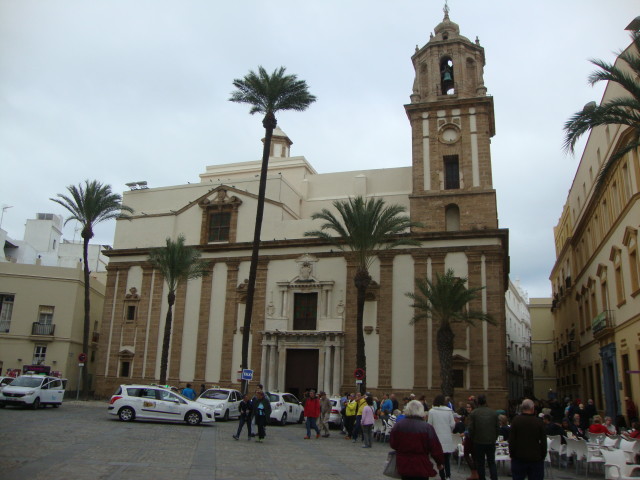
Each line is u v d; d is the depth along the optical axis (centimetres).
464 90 3912
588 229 3719
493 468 1212
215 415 2733
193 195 4347
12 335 4453
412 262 3575
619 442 1675
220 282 4000
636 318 2494
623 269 2720
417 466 828
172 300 3634
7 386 2847
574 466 1866
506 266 4006
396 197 4075
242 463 1455
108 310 4206
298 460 1588
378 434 2339
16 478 1079
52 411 2786
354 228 3130
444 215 3669
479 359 3278
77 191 4072
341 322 3597
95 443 1658
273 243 3897
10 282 4528
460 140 3791
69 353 4512
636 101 1806
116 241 4403
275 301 3816
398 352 3447
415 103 3909
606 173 1845
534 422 1045
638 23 1834
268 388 3616
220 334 3891
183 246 3728
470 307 3381
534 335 7144
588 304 3762
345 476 1346
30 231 7125
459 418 1852
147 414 2438
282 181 4084
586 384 3912
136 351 4053
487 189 3641
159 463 1363
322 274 3744
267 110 3262
